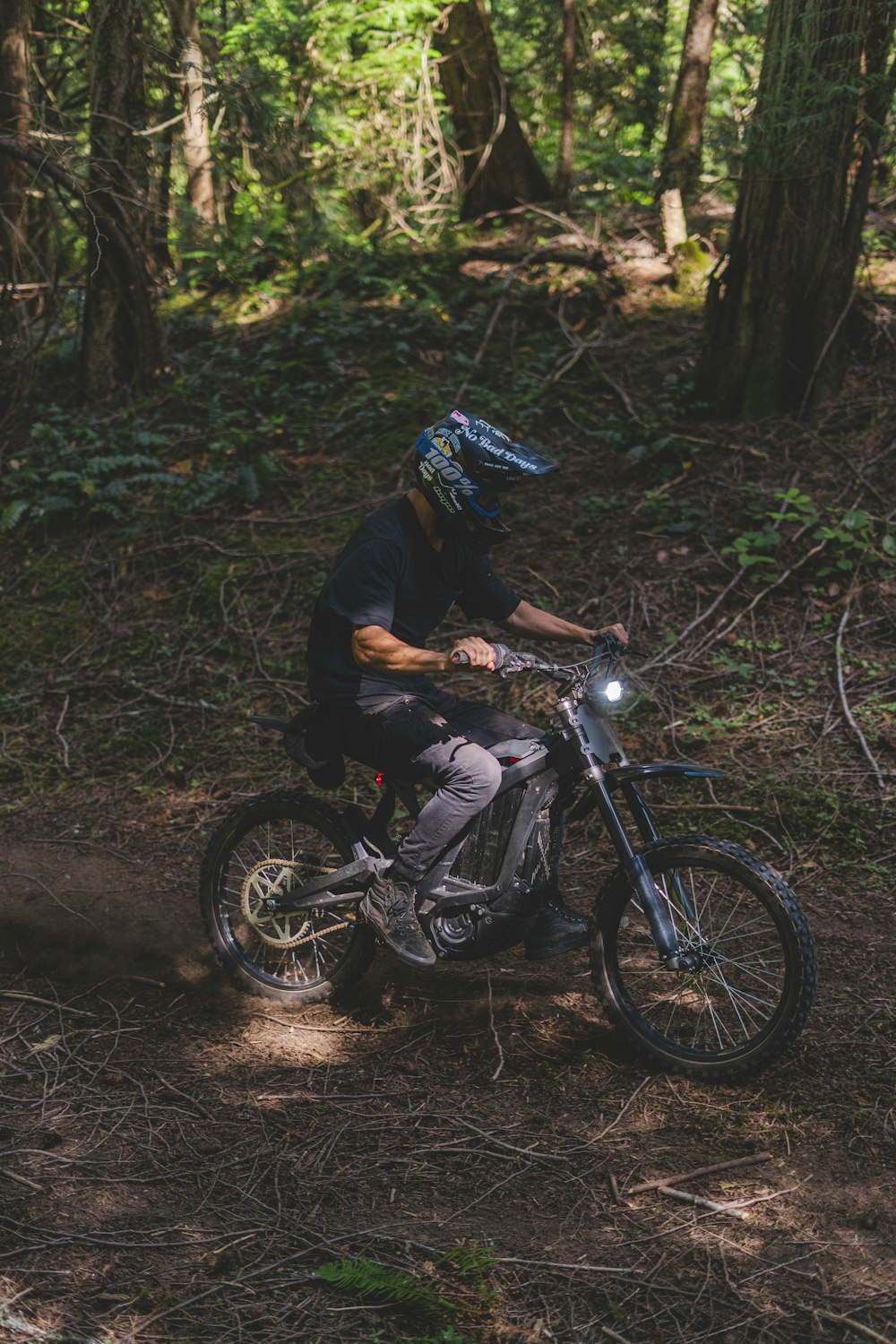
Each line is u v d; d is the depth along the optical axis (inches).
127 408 355.6
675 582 257.8
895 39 267.4
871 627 236.8
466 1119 130.6
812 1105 129.9
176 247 454.0
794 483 275.7
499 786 138.6
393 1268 106.5
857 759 206.2
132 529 302.8
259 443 330.6
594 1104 132.6
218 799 217.5
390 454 318.7
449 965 165.8
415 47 457.7
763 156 279.1
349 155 470.9
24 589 293.1
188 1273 106.0
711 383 308.8
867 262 313.3
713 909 167.0
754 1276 105.4
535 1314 101.5
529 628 149.2
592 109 557.3
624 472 295.4
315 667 142.9
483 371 350.0
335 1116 131.7
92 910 182.4
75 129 370.6
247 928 171.9
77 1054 144.7
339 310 386.0
